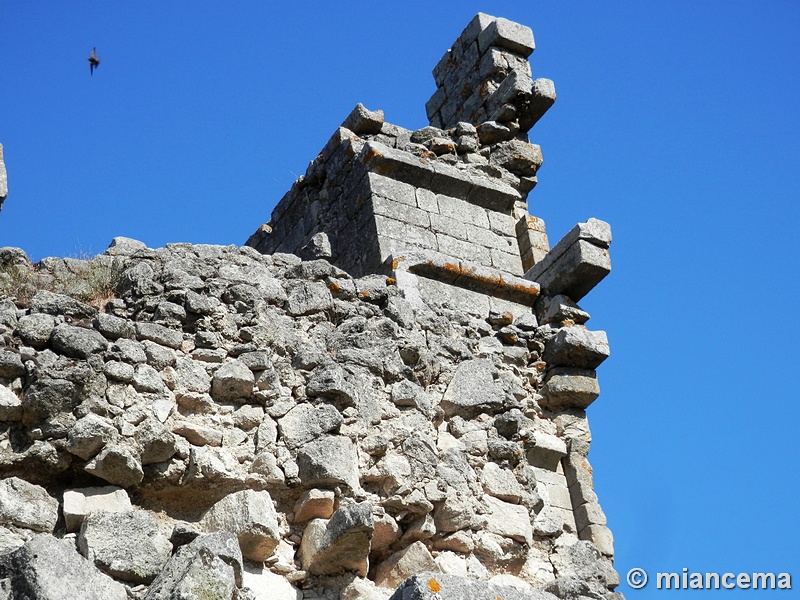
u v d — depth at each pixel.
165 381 9.42
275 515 9.15
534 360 12.23
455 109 14.96
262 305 10.23
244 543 9.00
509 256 13.17
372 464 9.90
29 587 7.48
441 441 10.66
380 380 10.38
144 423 9.06
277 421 9.71
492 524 10.47
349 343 10.54
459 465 10.44
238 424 9.58
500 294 12.53
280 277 10.91
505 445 10.92
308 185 13.88
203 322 9.85
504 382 11.69
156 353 9.48
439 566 9.87
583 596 9.96
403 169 12.95
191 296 9.91
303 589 9.22
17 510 8.51
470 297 12.34
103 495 8.80
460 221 13.09
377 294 11.17
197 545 7.91
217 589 7.71
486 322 12.23
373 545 9.81
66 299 9.54
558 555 10.88
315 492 9.44
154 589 7.71
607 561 11.16
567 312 12.48
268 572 9.11
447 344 11.35
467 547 10.11
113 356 9.22
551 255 12.77
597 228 12.65
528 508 10.84
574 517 11.44
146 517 8.50
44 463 8.73
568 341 12.06
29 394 8.79
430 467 10.13
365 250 12.55
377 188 12.78
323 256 12.89
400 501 9.84
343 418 9.85
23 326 9.08
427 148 13.56
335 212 13.23
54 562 7.63
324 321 10.70
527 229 13.28
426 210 12.94
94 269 10.19
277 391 9.80
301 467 9.54
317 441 9.62
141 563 8.27
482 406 11.09
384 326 10.85
